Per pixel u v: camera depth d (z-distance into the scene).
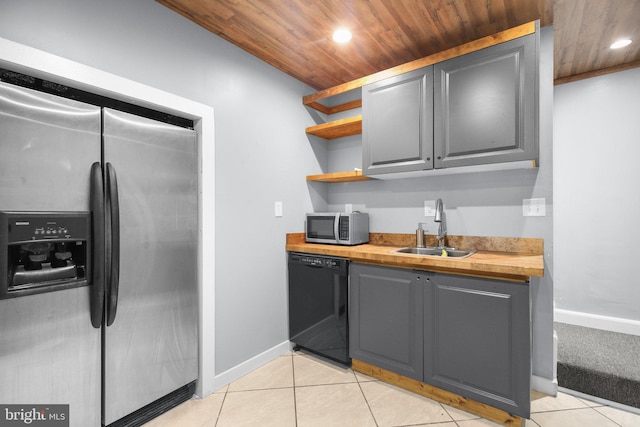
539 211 2.03
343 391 1.99
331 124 2.60
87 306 1.45
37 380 1.31
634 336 2.48
